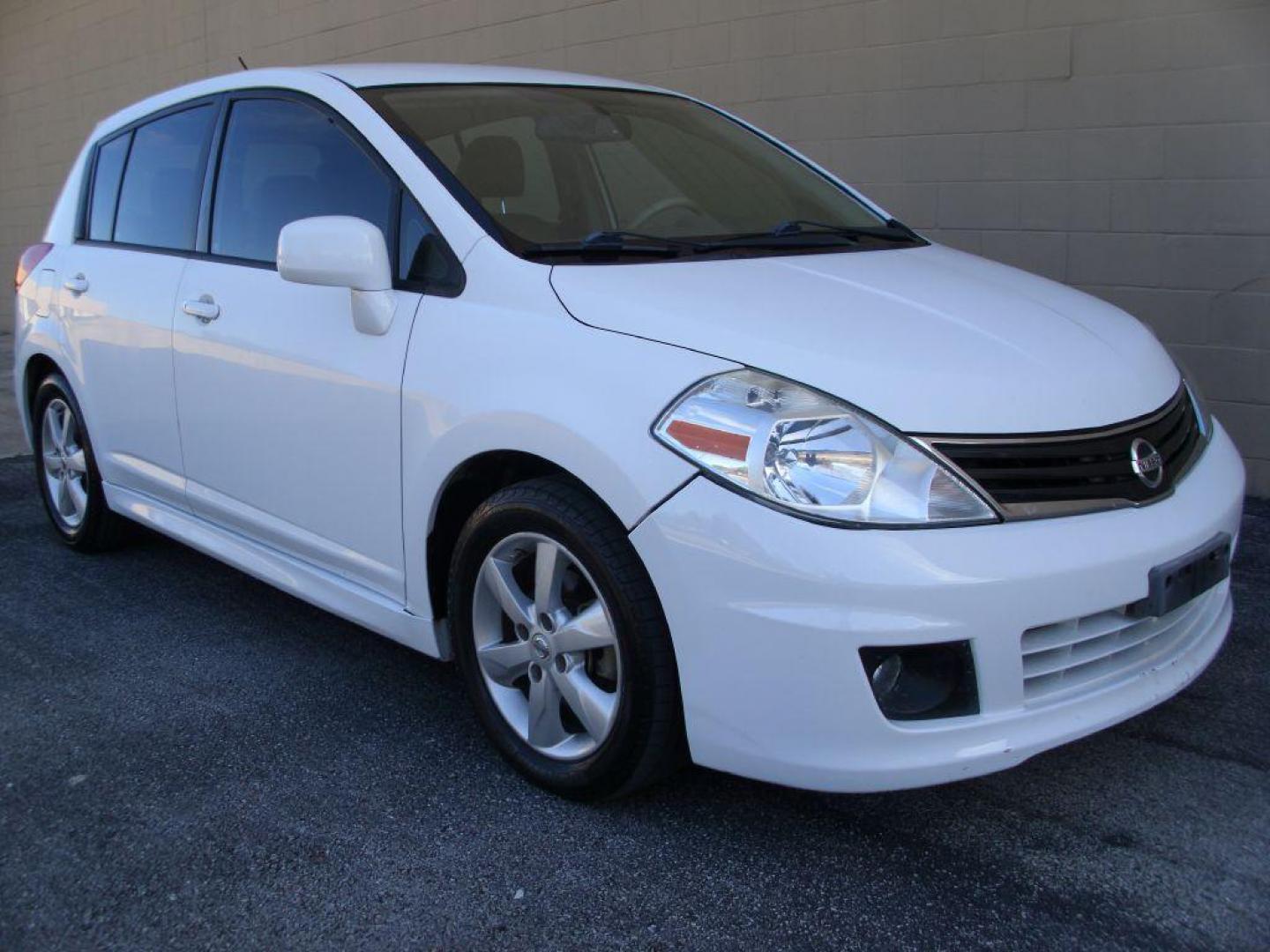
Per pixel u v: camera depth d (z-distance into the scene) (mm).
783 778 2367
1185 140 5160
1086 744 3029
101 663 3686
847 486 2279
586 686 2662
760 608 2283
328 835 2691
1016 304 2922
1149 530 2453
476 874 2533
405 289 3016
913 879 2482
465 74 3676
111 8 11859
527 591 2844
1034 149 5598
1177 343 5352
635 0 6996
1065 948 2260
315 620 4035
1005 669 2295
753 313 2592
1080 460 2441
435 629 3041
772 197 3652
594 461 2471
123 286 4078
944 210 5953
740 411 2361
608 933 2332
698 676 2395
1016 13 5531
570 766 2730
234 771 2986
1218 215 5141
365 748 3094
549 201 3178
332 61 9305
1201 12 5016
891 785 2307
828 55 6211
